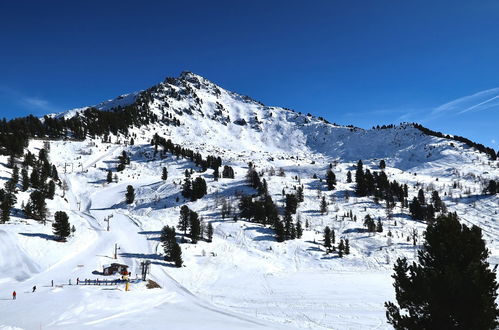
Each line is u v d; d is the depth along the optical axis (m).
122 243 117.94
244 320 59.72
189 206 170.38
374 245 134.88
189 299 74.62
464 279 18.55
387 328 56.28
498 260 119.12
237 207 165.75
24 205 132.75
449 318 19.50
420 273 20.78
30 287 72.12
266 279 96.31
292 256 120.88
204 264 105.12
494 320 18.66
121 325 51.78
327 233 126.81
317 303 73.31
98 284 77.56
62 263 93.12
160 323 53.75
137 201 182.88
